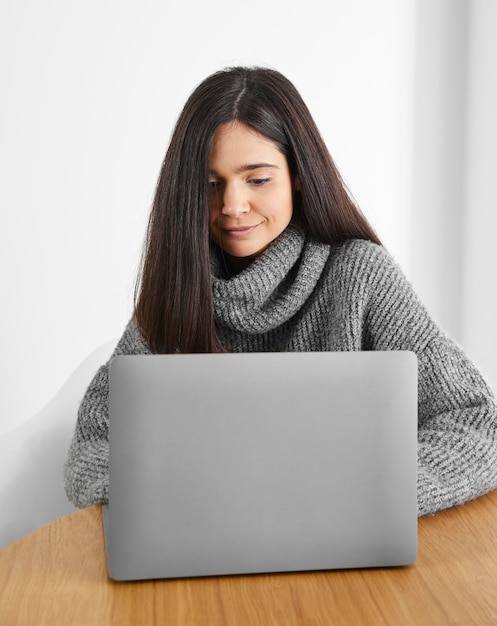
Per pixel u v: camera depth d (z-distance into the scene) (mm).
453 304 2748
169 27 2455
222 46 2494
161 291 1320
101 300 2455
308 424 852
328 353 856
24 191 2389
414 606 797
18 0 2352
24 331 2414
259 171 1251
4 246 2381
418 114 2660
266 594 824
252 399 843
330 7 2562
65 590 837
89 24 2402
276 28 2527
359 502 865
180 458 839
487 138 2588
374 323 1370
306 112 1313
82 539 973
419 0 2631
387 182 2656
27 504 1500
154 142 2461
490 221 2590
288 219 1319
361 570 879
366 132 2623
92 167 2428
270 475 851
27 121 2379
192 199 1267
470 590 830
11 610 794
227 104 1241
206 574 854
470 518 1022
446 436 1136
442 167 2688
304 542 861
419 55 2646
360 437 861
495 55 2543
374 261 1379
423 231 2701
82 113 2412
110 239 2451
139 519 838
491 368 2605
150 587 842
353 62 2594
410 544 875
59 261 2422
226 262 1436
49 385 2441
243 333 1442
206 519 846
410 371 864
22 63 2367
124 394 829
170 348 1346
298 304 1387
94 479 1120
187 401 835
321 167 1334
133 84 2439
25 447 1541
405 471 870
